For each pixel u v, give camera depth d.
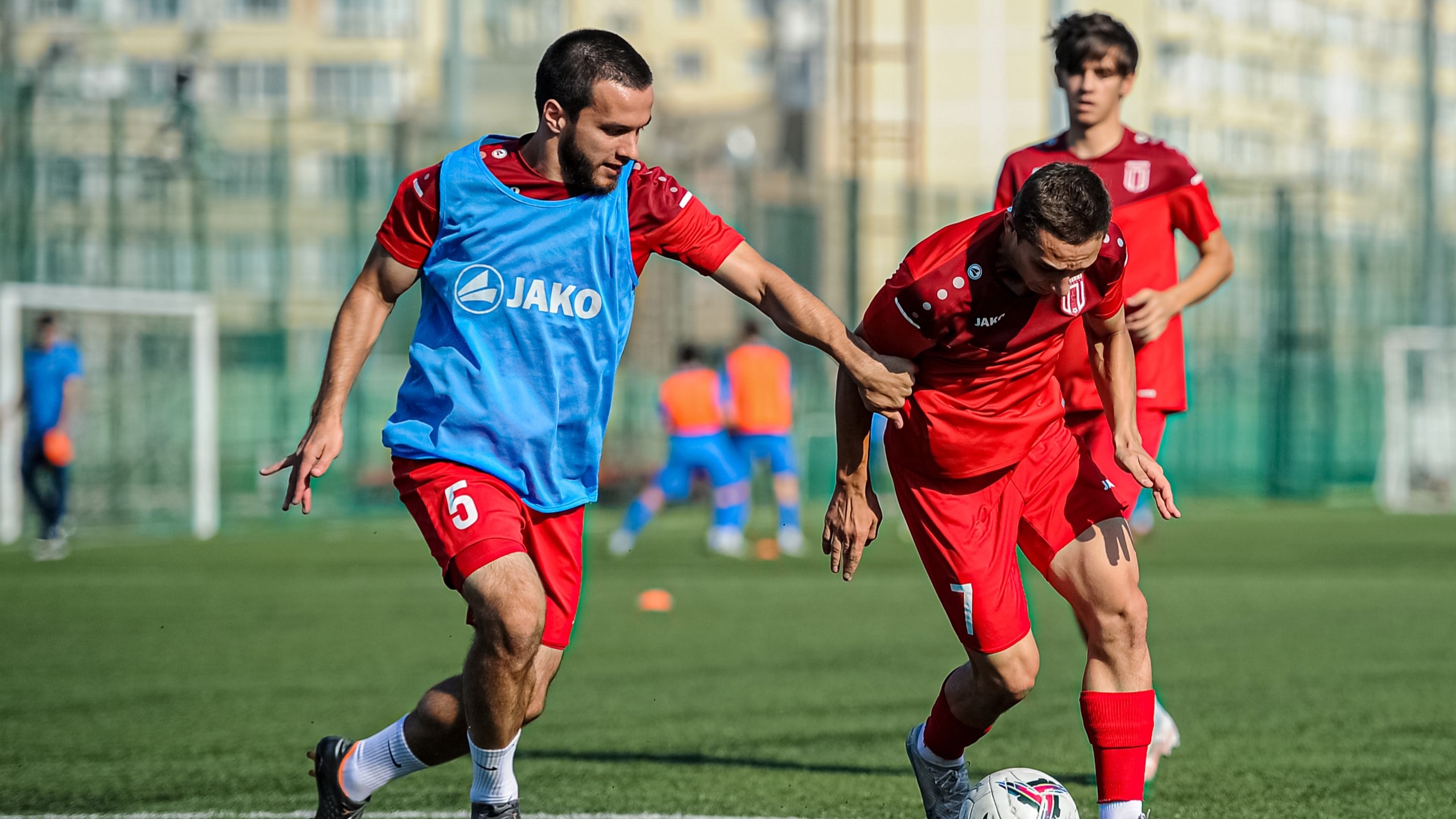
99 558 37.25
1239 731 15.05
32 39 81.38
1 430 40.25
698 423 38.09
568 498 9.66
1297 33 91.12
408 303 51.50
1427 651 21.08
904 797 11.98
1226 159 83.56
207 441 45.56
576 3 91.31
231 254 49.03
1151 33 64.38
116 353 46.66
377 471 50.75
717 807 11.62
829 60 130.62
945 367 9.77
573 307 9.45
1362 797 11.88
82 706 16.75
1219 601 27.48
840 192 58.59
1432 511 55.91
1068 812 9.48
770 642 22.36
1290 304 60.19
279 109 49.62
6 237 45.94
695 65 163.50
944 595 10.05
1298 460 60.22
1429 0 61.84
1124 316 10.62
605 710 16.55
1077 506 9.96
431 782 13.11
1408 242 64.00
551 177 9.41
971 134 77.94
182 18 97.81
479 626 8.91
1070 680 18.95
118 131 47.16
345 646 21.81
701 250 9.68
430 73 99.25
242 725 15.55
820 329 9.62
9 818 11.37
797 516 40.09
